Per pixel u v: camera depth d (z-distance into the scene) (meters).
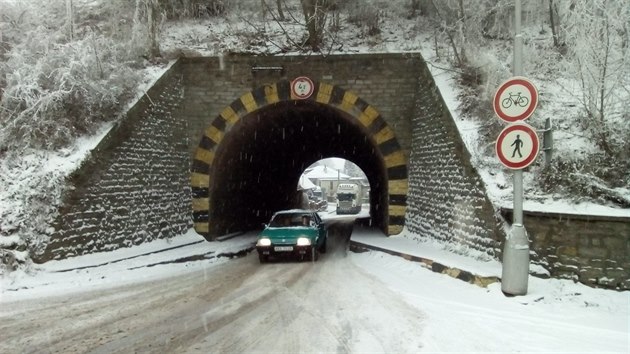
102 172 11.61
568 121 10.14
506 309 6.99
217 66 15.99
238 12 18.05
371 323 6.54
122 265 11.05
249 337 6.04
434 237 12.98
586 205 8.24
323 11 16.05
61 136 11.34
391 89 15.69
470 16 13.67
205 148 16.00
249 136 18.83
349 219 37.38
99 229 11.41
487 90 11.53
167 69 14.96
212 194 16.45
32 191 10.32
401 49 15.81
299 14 18.61
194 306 7.81
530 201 9.00
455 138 11.86
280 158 27.31
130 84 13.23
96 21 16.16
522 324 6.22
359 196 53.56
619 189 8.22
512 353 5.18
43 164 10.83
